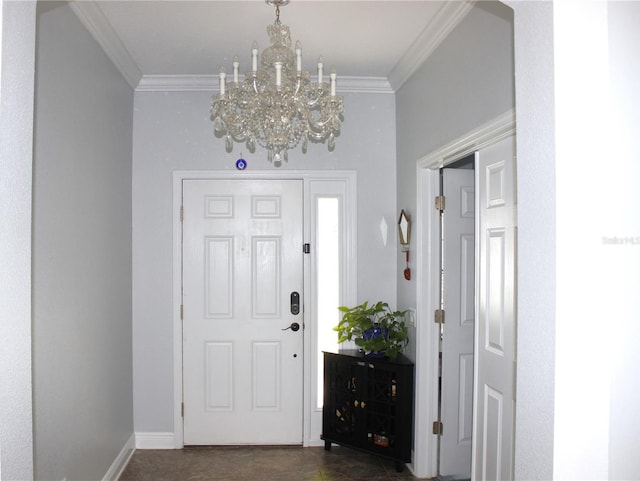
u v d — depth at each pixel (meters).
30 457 1.40
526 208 1.46
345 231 3.90
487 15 2.27
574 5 1.33
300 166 3.88
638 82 1.36
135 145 3.81
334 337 3.90
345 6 2.60
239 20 2.79
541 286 1.39
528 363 1.45
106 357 3.08
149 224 3.81
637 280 1.34
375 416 3.43
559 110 1.32
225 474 3.36
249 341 3.88
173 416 3.82
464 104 2.54
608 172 1.33
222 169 3.85
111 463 3.20
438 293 3.29
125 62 3.34
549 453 1.34
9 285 1.30
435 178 3.29
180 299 3.83
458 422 3.24
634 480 1.35
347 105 3.91
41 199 2.10
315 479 3.29
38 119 2.08
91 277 2.78
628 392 1.34
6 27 1.28
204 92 3.84
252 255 3.88
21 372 1.36
